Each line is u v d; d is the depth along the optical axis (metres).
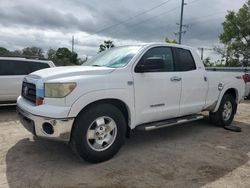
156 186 3.66
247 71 14.55
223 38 43.22
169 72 5.34
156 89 5.01
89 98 4.12
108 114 4.36
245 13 41.03
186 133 6.30
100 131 4.33
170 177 3.93
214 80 6.38
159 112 5.14
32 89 4.52
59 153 4.77
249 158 4.79
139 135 6.04
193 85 5.77
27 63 9.20
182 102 5.58
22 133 6.05
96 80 4.24
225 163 4.51
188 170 4.19
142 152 4.93
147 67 4.79
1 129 6.42
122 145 4.91
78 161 4.43
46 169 4.12
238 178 3.97
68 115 3.94
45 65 9.54
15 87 8.87
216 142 5.66
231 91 7.15
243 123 7.64
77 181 3.75
